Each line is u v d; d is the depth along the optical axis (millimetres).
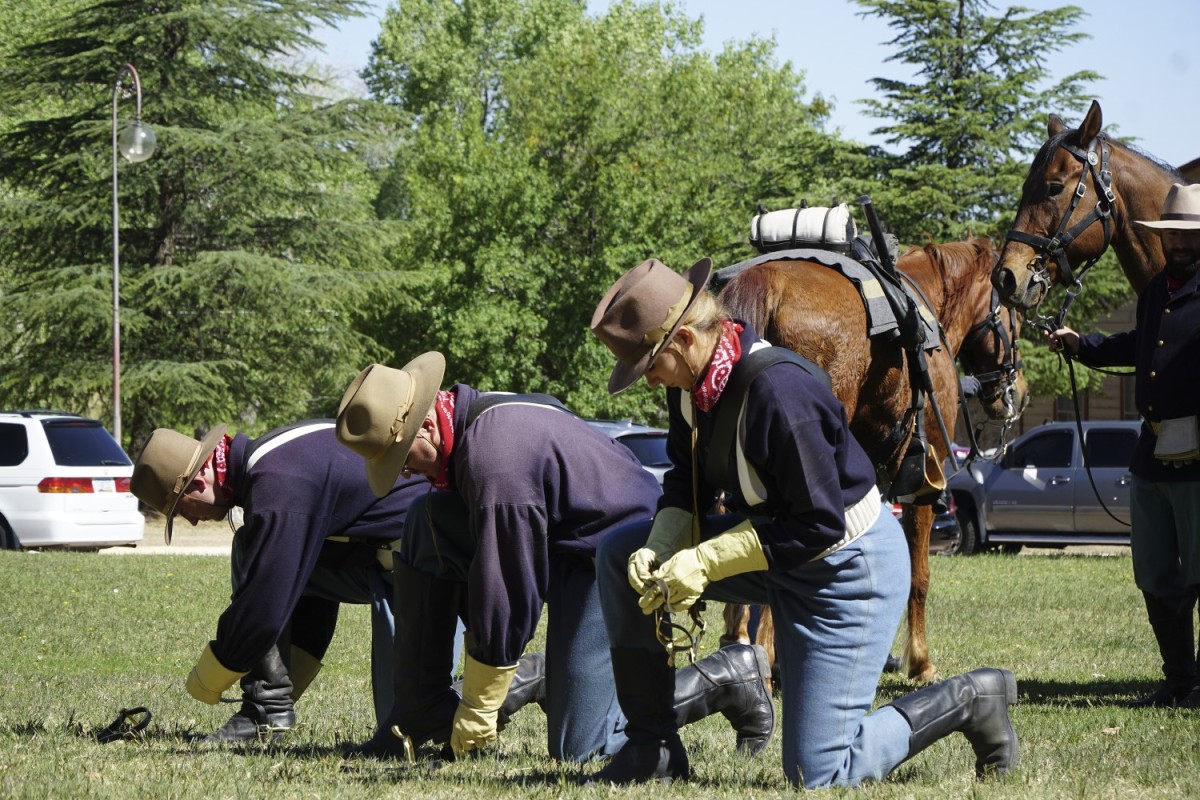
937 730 4281
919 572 8125
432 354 4566
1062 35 32844
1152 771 4699
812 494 3764
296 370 31312
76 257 29531
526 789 4238
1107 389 40156
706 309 3896
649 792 4145
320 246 31469
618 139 37031
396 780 4449
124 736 5480
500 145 37594
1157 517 7133
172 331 29250
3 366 28766
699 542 4121
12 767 4621
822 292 5914
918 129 32562
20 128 30000
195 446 5160
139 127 24422
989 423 8477
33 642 9844
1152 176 7672
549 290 36438
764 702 5059
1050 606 12656
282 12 30500
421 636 4902
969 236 8422
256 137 29266
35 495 18766
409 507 5027
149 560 17031
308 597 5828
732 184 42250
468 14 56219
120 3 29922
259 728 5590
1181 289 6898
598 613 4758
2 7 40219
